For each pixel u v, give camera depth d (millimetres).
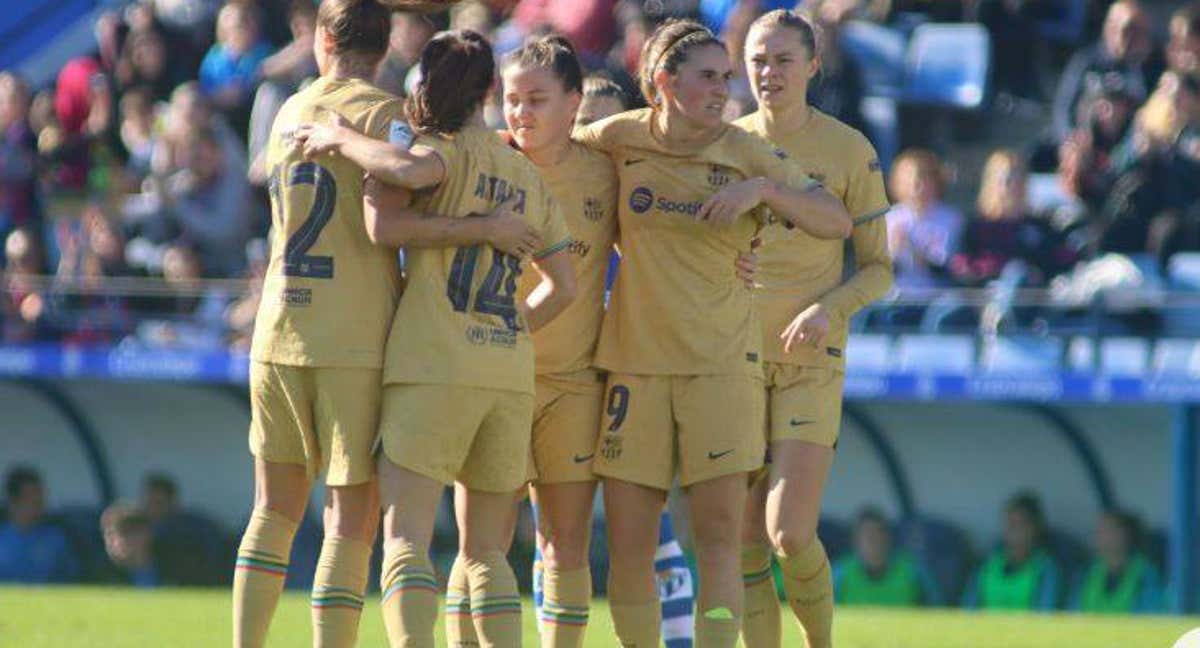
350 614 21906
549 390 24094
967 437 48406
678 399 23797
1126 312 48969
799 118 26078
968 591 48031
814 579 25328
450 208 21859
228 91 61781
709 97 23469
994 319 49469
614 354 24094
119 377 51938
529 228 22094
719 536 23812
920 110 61656
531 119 23562
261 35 64062
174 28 65875
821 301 25250
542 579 25203
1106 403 46469
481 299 21906
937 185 52812
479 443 22203
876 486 49375
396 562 21297
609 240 24375
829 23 55219
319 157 21984
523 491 25125
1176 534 45938
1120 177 53281
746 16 53812
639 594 24266
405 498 21500
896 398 47844
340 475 21766
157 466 53031
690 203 23750
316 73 59812
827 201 23656
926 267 52031
